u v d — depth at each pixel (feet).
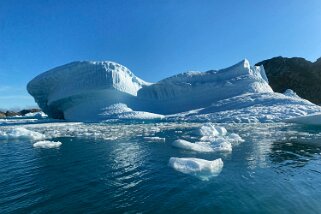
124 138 49.85
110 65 131.23
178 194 19.22
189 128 67.00
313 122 68.90
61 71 134.82
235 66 127.75
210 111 102.27
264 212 16.11
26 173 26.22
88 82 125.39
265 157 30.66
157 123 88.33
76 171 26.53
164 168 26.76
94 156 33.71
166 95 131.75
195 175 23.86
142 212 16.37
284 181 21.77
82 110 126.93
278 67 194.90
